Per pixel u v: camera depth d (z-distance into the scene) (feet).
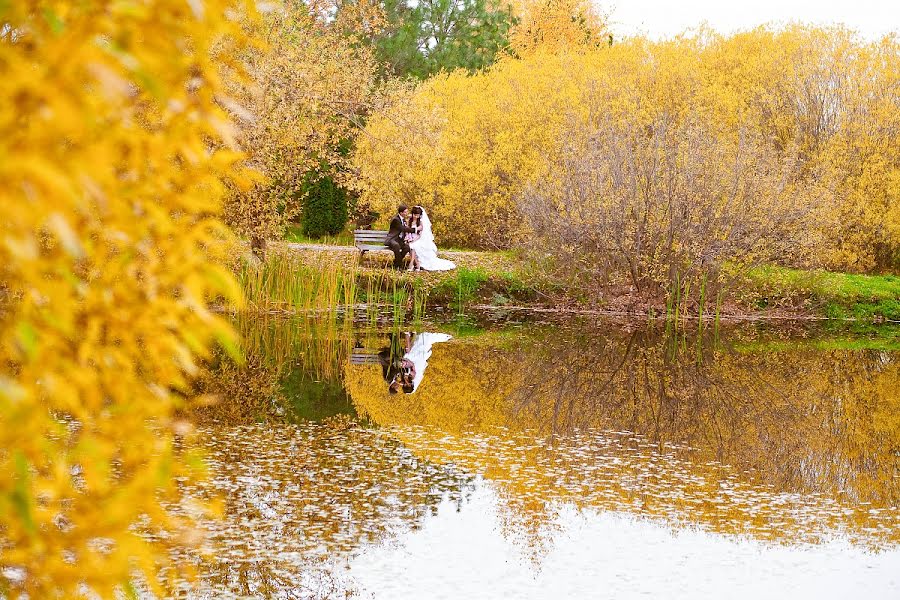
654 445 30.35
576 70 85.40
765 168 63.31
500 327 57.52
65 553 17.21
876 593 17.89
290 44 57.93
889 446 31.01
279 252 61.36
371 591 17.15
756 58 85.05
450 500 23.32
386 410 34.37
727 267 64.13
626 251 63.87
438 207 82.17
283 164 58.13
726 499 24.27
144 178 5.11
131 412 5.31
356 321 57.82
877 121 77.30
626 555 19.77
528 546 20.06
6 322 4.65
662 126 64.59
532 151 78.89
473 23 118.62
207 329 5.36
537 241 65.67
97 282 5.20
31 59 4.14
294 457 26.78
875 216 75.36
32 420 4.57
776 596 17.70
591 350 49.80
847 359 49.08
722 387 41.06
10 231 3.77
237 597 16.52
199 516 20.67
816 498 24.58
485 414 34.42
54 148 3.88
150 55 4.42
